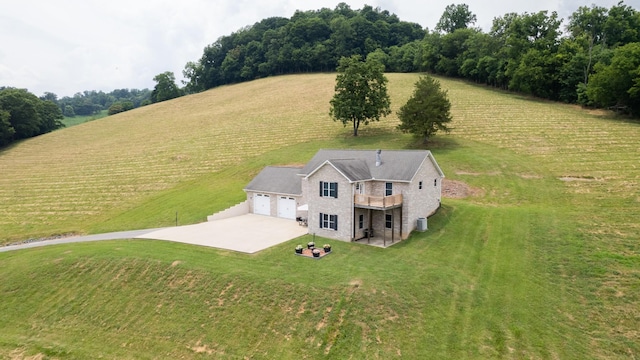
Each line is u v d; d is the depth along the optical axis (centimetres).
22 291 2455
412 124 5228
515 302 2008
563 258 2388
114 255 2688
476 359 1644
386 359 1666
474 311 1939
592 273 2195
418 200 3056
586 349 1686
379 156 3173
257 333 1886
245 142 6538
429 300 2006
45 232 3969
